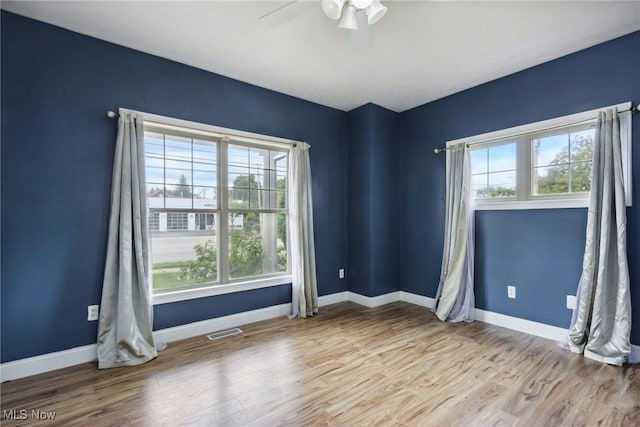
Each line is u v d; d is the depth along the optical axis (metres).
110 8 2.17
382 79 3.31
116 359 2.45
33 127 2.31
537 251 3.02
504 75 3.22
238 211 3.40
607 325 2.47
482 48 2.69
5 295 2.21
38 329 2.32
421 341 2.90
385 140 4.18
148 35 2.51
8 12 2.22
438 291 3.70
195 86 3.04
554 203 2.89
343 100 3.93
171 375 2.30
